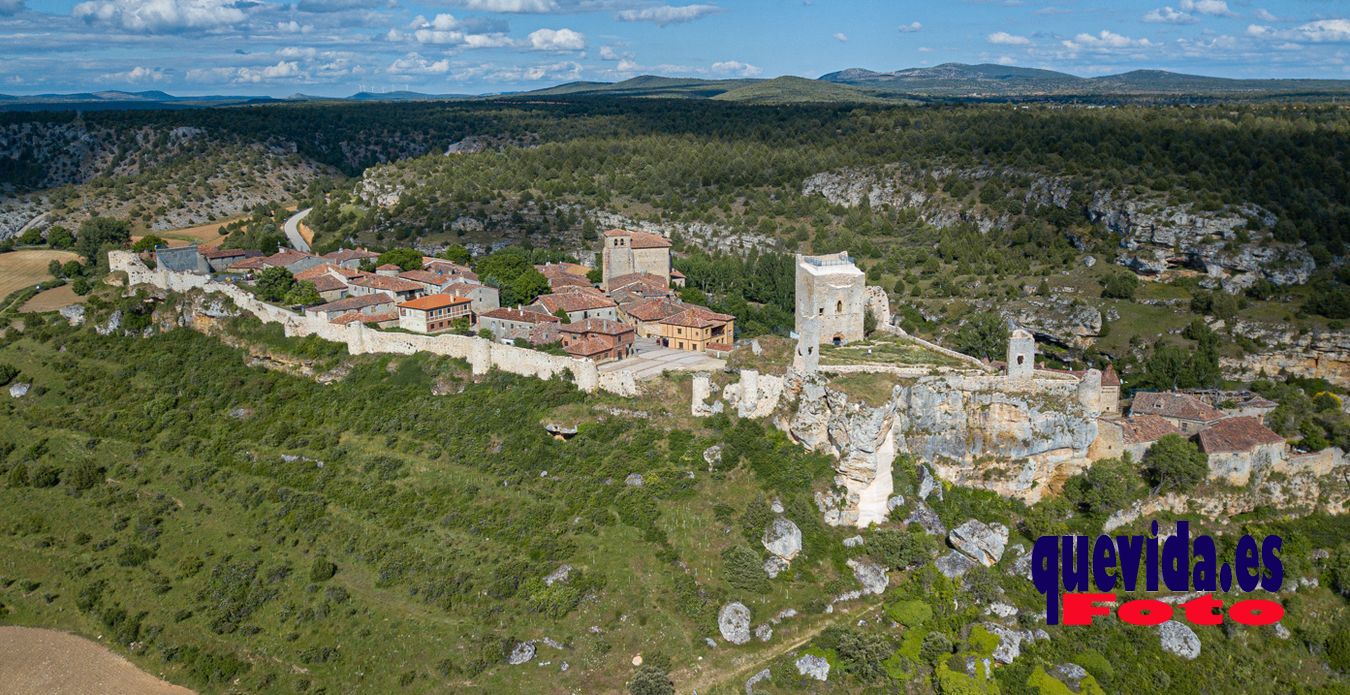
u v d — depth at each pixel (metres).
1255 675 102.75
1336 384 190.12
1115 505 116.81
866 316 159.00
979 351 179.62
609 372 135.00
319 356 157.00
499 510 120.00
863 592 107.12
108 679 105.38
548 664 99.69
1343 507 123.12
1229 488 121.44
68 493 136.12
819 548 111.31
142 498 134.38
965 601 107.62
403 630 105.44
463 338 148.38
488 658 100.31
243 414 149.25
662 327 161.75
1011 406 119.75
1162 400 137.00
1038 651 103.44
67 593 118.75
